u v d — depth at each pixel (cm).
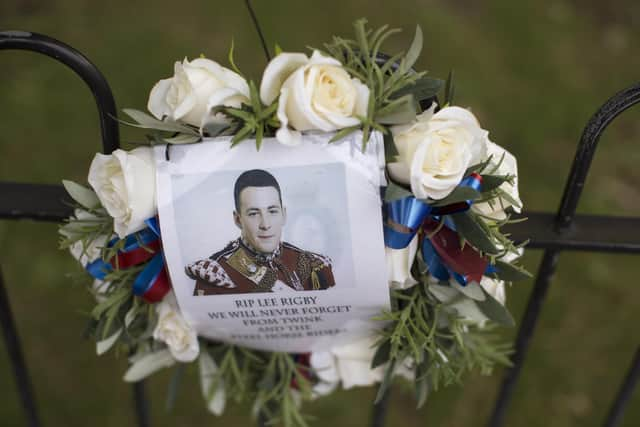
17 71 361
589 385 284
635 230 141
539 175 348
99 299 138
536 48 405
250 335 134
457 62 389
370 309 127
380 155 110
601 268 318
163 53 370
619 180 354
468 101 371
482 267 120
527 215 144
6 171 328
